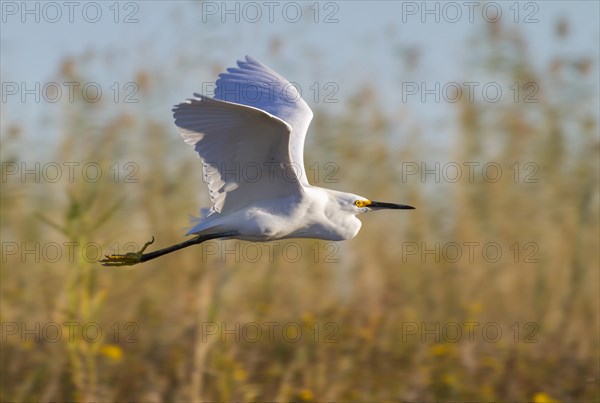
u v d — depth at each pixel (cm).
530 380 1101
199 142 817
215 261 1122
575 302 1231
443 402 1035
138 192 1255
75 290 956
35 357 1052
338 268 1263
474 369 1092
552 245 1272
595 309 1223
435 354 1115
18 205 1240
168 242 1213
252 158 839
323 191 938
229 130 805
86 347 959
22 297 1152
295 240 1247
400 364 1098
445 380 1061
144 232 1232
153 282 1178
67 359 1021
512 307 1234
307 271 1232
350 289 1243
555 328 1203
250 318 1142
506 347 1155
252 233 892
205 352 974
